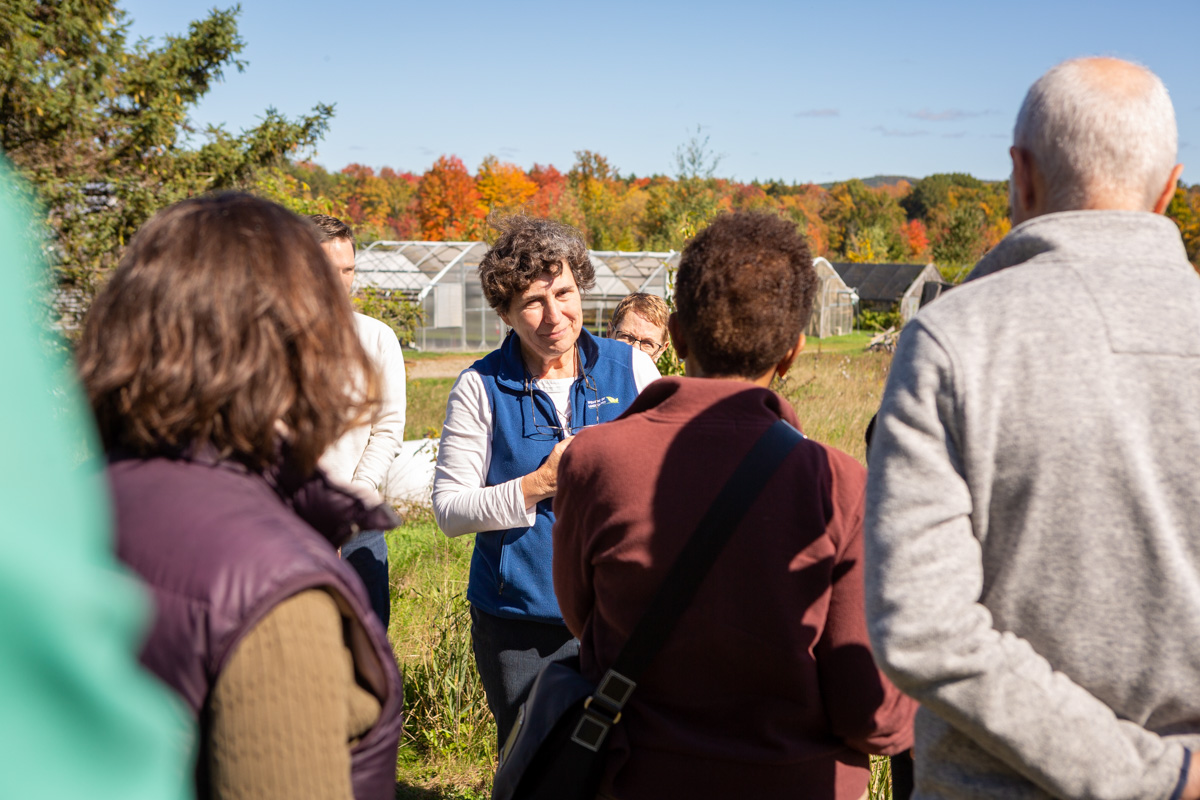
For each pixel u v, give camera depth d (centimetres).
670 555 147
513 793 157
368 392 115
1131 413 111
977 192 13025
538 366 257
